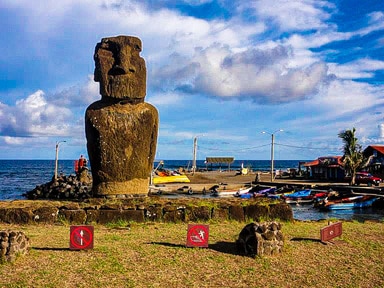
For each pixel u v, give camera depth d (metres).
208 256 8.77
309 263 8.64
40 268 7.65
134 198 14.18
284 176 60.88
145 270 7.80
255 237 8.92
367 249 10.00
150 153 14.93
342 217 26.17
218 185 44.19
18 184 57.00
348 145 41.31
